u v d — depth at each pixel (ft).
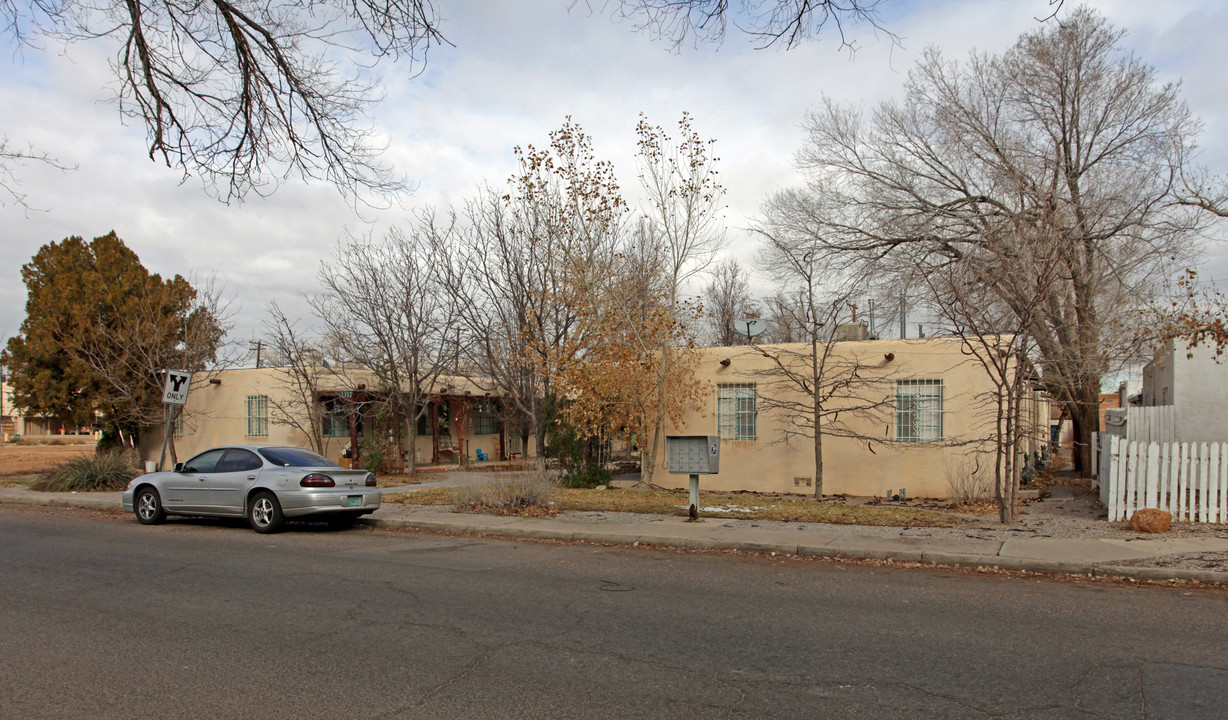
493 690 15.98
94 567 29.96
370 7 24.41
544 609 22.93
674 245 62.34
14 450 145.48
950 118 67.36
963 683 16.39
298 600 24.08
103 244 90.43
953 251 66.13
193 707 15.05
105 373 79.82
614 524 39.83
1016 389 40.98
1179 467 39.81
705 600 24.25
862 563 31.04
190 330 86.12
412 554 33.30
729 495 56.75
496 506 45.21
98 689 16.05
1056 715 14.60
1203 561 28.94
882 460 57.21
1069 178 63.41
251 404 87.56
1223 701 15.31
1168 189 61.77
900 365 56.85
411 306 80.89
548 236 67.41
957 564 30.37
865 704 15.16
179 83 25.64
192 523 44.86
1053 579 27.91
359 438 89.45
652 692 15.87
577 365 61.21
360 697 15.57
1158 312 56.80
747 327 80.23
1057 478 71.92
